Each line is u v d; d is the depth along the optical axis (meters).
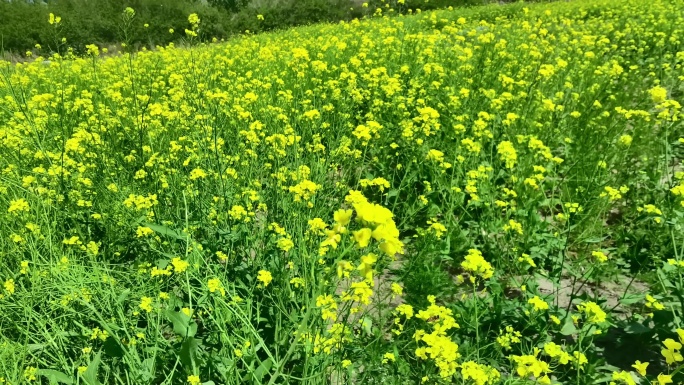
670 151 3.94
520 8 14.88
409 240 3.27
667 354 1.52
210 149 3.49
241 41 10.59
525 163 3.61
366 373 2.00
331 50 7.06
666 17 9.02
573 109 4.82
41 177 3.04
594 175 3.41
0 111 4.47
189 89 4.89
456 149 3.74
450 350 1.71
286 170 3.13
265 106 4.86
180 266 1.99
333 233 1.15
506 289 2.79
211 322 2.22
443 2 21.00
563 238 3.07
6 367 1.84
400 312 2.27
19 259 2.50
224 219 2.78
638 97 5.21
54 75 6.65
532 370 1.68
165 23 16.34
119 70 7.09
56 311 2.21
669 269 2.49
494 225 3.08
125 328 1.94
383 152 3.96
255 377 1.73
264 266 2.45
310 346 1.81
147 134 3.86
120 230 2.83
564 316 2.35
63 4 13.04
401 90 4.82
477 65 5.57
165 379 1.91
